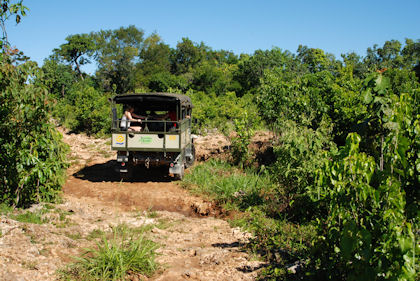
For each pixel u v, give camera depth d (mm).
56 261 4816
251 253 5629
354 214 3512
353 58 44062
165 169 12906
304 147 6871
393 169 3379
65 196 9477
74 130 23016
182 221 8023
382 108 3449
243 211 8484
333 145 7379
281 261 5055
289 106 11375
